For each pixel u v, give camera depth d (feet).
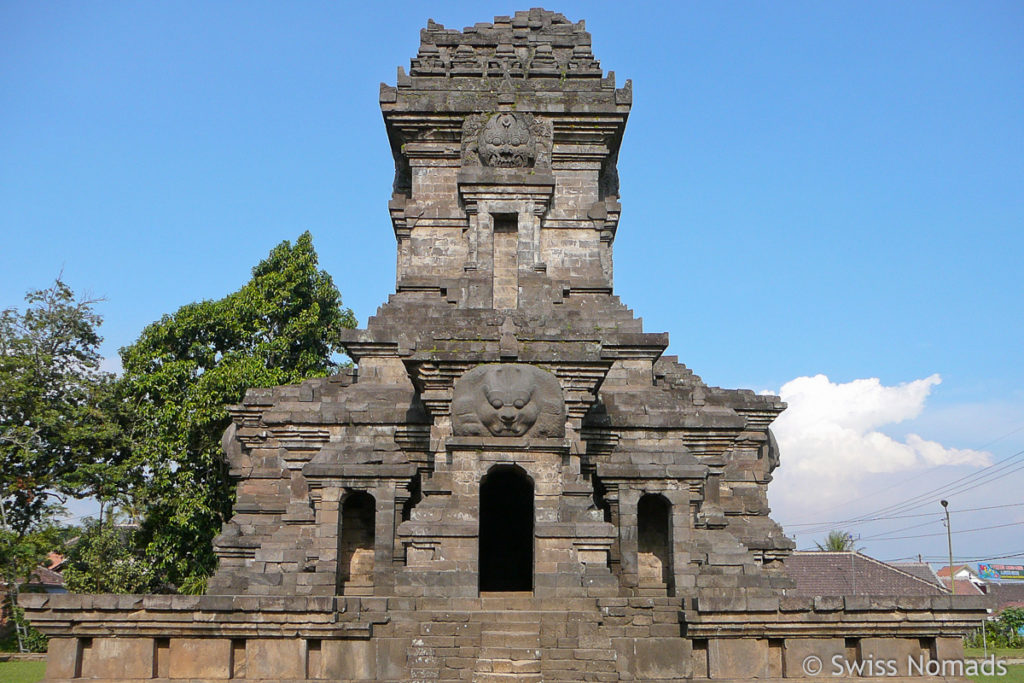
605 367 84.89
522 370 84.07
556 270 110.52
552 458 83.46
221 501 171.22
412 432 95.35
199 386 163.63
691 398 103.71
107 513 179.93
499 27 120.26
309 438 96.48
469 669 68.08
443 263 110.73
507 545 118.52
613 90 114.01
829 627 74.02
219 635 72.79
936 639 74.49
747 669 73.46
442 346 84.74
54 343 184.34
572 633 72.08
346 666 72.49
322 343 188.44
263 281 180.65
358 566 94.22
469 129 111.24
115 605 71.82
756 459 107.24
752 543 102.17
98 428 171.01
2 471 168.14
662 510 96.53
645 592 91.50
